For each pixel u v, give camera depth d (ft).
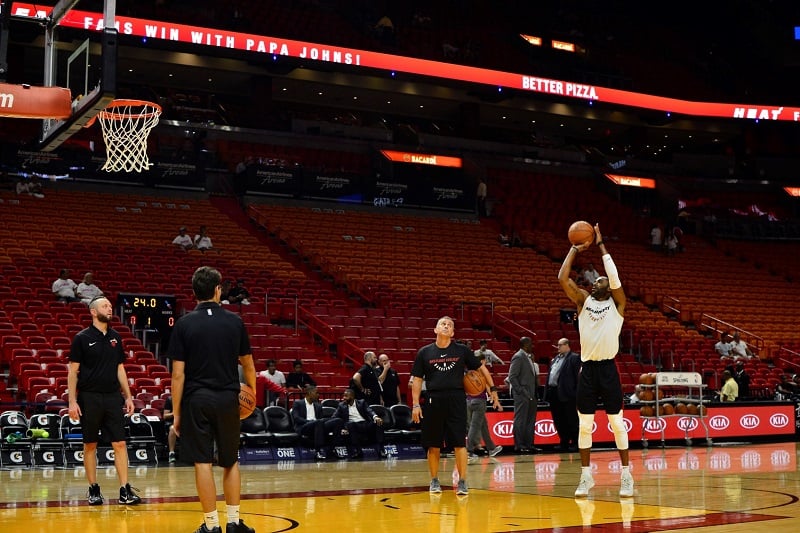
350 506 22.86
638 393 54.54
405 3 114.73
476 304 74.84
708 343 79.10
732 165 118.83
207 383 17.31
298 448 45.09
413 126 114.52
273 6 103.30
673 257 97.91
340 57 88.58
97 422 23.65
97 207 75.61
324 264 77.00
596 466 37.37
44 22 39.65
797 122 112.27
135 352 52.21
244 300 64.64
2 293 56.08
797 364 79.66
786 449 48.93
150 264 67.26
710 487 27.45
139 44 78.28
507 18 122.42
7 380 48.29
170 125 88.84
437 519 20.15
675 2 128.77
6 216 69.31
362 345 62.28
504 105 107.04
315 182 88.53
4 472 36.06
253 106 94.89
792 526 18.43
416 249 84.23
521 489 27.58
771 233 106.93
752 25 124.67
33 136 82.94
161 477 33.04
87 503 23.85
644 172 110.93
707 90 124.16
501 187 101.24
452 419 25.75
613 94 104.47
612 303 25.68
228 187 88.74
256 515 21.02
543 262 88.43
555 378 48.44
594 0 128.57
